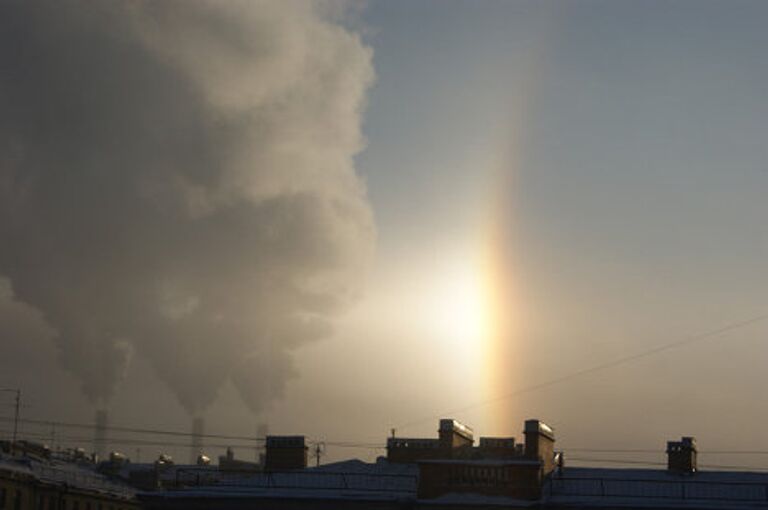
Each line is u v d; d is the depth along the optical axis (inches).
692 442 2733.8
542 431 2623.0
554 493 2566.4
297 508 2620.6
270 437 2997.0
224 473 3265.3
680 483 2534.5
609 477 2704.2
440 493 2541.8
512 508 2497.5
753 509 2444.6
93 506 3809.1
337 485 2701.8
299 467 2967.5
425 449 2891.2
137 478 4318.4
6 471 3287.4
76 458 4466.0
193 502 2672.2
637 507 2469.2
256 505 2637.8
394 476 2704.2
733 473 2731.3
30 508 3430.1
